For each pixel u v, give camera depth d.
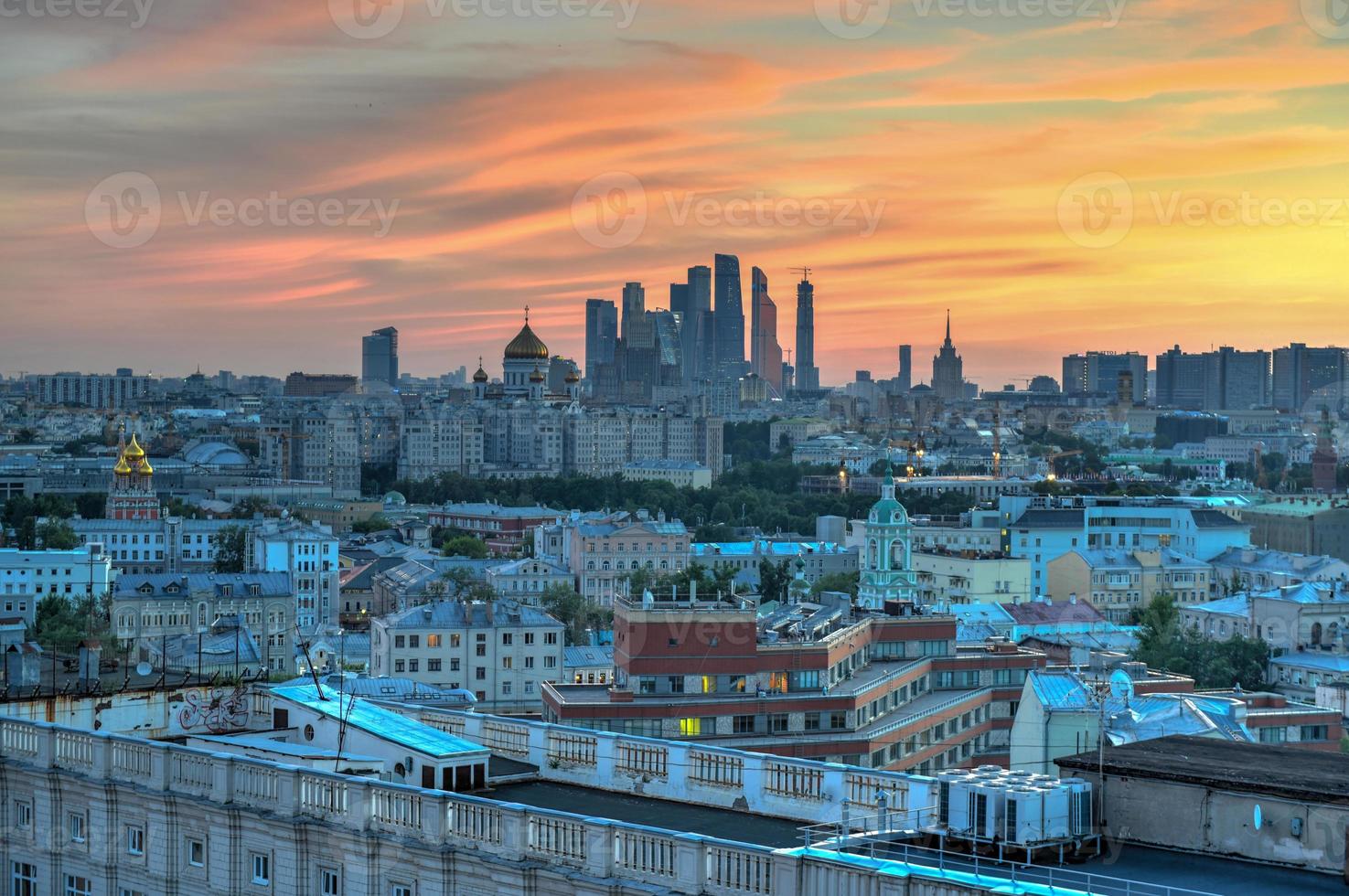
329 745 91.94
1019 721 172.12
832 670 193.75
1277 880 64.81
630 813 81.38
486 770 86.75
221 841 80.56
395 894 74.81
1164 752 73.69
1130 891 63.09
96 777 86.19
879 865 63.53
